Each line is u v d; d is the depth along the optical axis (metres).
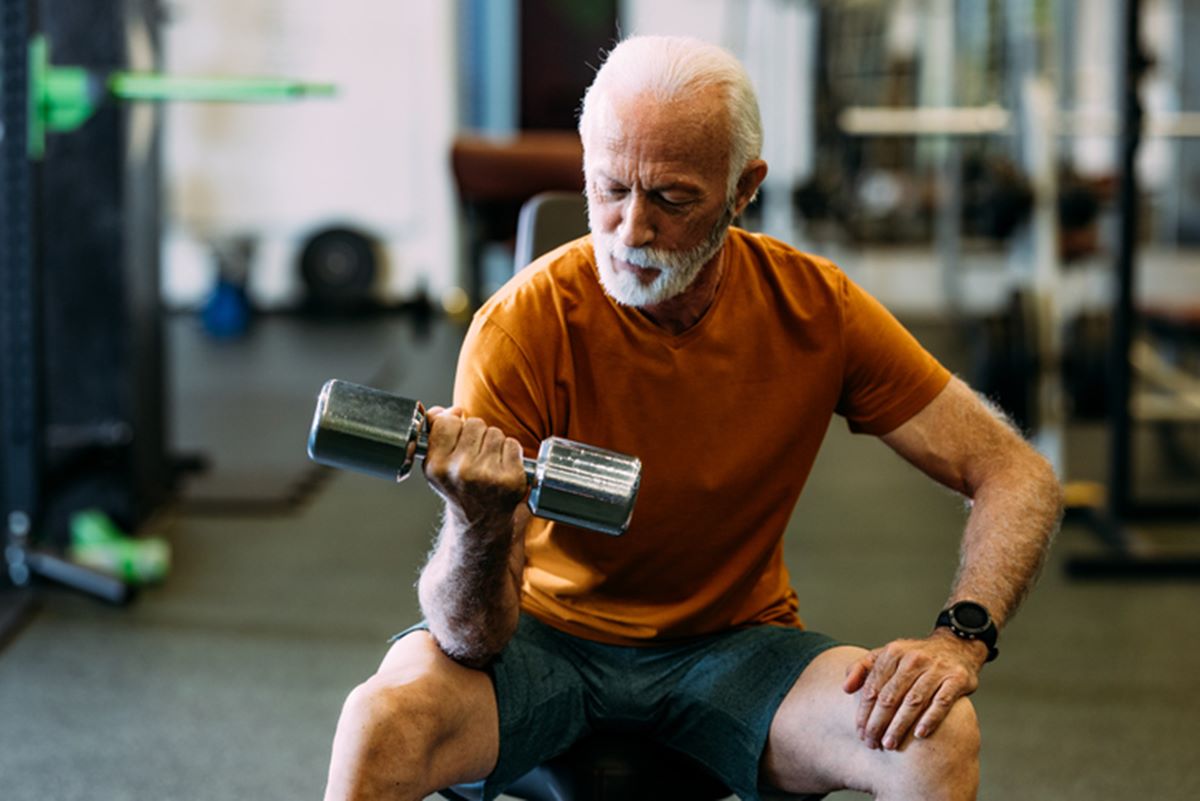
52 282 3.53
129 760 2.34
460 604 1.28
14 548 3.17
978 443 1.48
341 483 4.22
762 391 1.45
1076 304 6.51
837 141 6.55
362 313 7.53
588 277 1.43
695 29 7.48
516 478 1.18
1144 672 2.79
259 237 7.46
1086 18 7.01
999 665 2.82
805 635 1.47
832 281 1.48
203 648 2.86
